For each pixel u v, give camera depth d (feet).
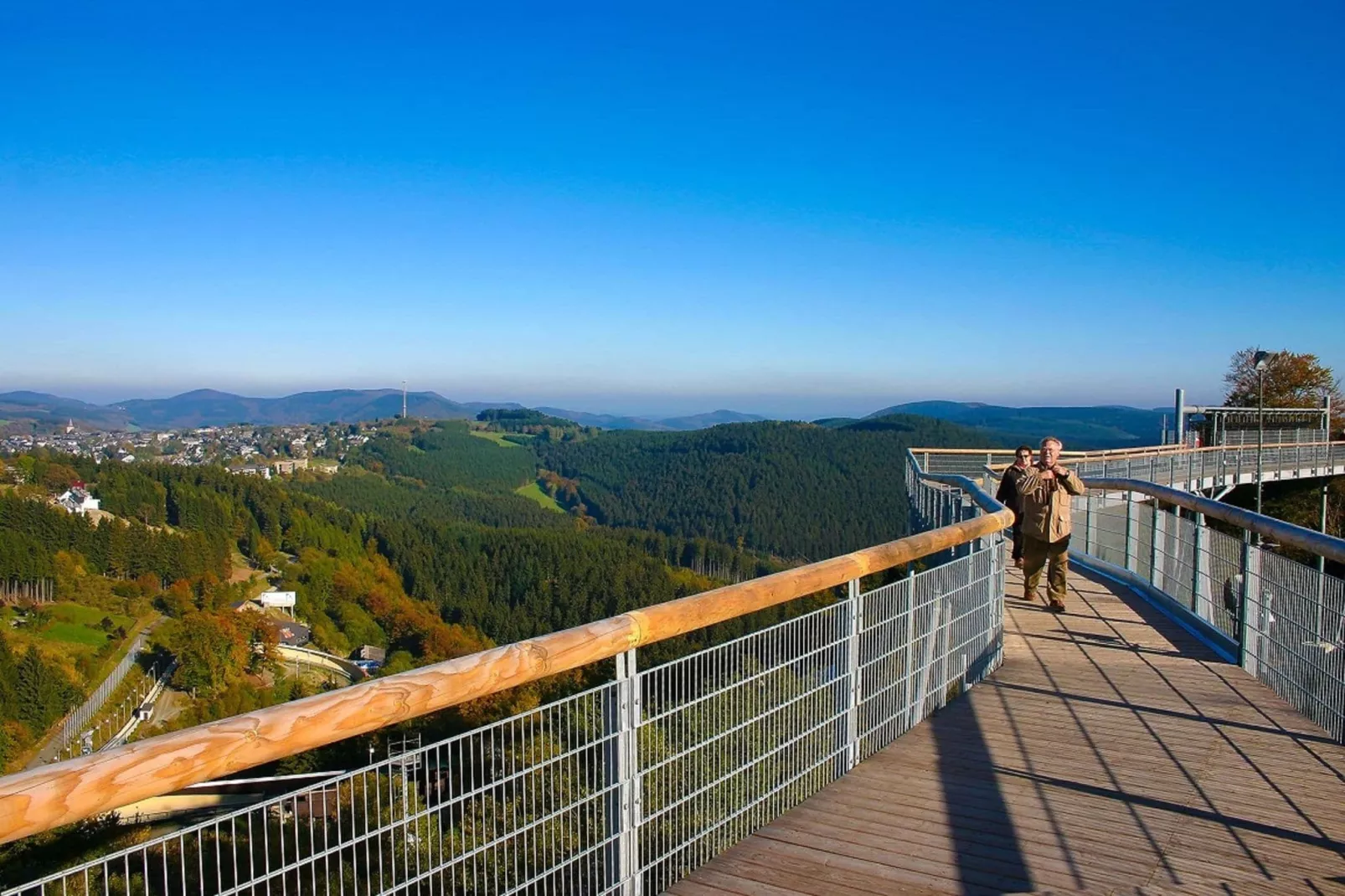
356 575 254.68
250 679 185.47
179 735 6.02
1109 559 35.99
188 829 6.31
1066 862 11.69
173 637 184.34
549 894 9.02
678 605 10.32
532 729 8.86
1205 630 24.23
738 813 12.09
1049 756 15.43
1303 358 150.00
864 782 14.29
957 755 15.46
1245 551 20.75
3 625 182.91
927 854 11.93
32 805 5.25
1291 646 18.24
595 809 9.65
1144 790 13.97
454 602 242.78
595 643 9.14
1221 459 102.63
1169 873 11.35
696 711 11.25
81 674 171.32
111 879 6.62
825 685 13.99
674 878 11.20
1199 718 17.42
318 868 7.58
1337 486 123.03
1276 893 10.82
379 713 7.12
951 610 18.58
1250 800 13.58
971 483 31.99
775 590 11.96
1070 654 22.52
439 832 7.86
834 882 11.20
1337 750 15.66
